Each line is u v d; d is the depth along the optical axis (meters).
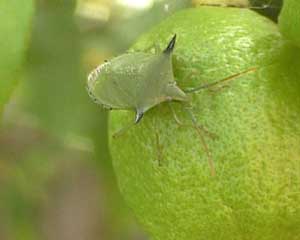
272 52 0.28
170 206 0.28
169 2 0.31
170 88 0.27
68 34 0.38
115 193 0.39
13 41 0.28
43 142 0.41
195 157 0.27
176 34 0.28
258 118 0.27
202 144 0.27
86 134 0.37
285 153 0.27
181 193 0.28
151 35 0.28
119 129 0.28
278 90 0.27
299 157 0.27
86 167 0.44
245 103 0.27
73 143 0.38
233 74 0.27
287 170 0.27
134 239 0.44
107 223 0.44
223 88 0.27
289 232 0.28
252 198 0.27
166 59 0.26
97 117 0.37
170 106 0.28
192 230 0.28
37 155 0.41
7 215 0.42
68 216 0.47
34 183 0.42
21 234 0.42
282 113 0.27
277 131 0.27
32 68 0.38
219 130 0.27
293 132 0.27
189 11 0.29
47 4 0.37
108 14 0.39
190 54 0.28
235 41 0.28
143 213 0.28
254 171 0.27
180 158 0.27
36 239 0.43
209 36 0.28
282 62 0.28
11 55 0.28
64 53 0.38
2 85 0.28
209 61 0.28
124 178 0.29
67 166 0.44
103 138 0.37
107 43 0.39
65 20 0.38
